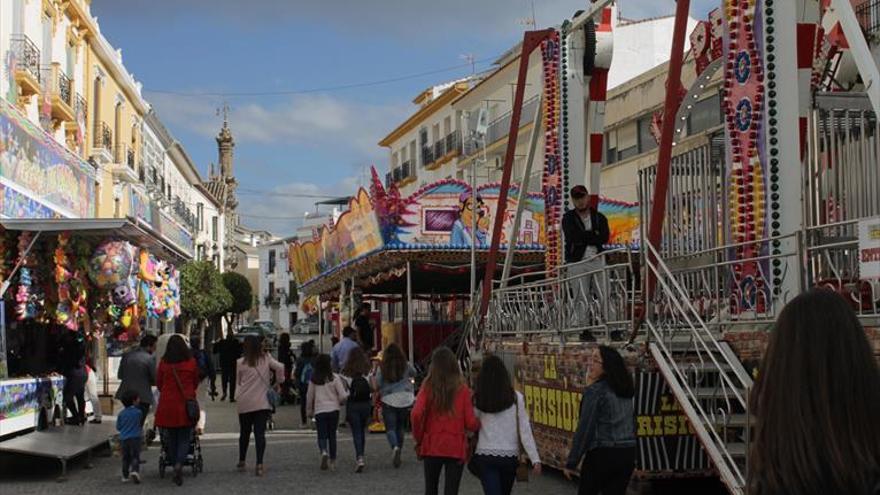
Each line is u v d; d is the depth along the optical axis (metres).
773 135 9.07
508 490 7.41
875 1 11.97
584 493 7.16
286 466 12.82
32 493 10.91
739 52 9.49
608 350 7.21
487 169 38.94
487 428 7.34
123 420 11.58
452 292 29.75
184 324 49.97
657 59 34.16
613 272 10.07
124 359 13.80
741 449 7.66
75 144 27.80
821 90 11.34
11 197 17.09
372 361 19.92
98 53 31.17
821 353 2.46
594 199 13.92
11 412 12.42
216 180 80.62
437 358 7.82
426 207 18.88
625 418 7.10
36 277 14.63
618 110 29.05
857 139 9.44
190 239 23.59
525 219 19.61
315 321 79.06
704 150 11.10
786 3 9.13
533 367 11.77
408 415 13.26
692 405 8.12
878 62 11.85
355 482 11.38
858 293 7.41
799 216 8.94
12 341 16.67
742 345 8.44
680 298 8.94
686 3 8.96
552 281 11.63
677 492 9.86
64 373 15.40
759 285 8.91
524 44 14.16
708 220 10.97
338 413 12.52
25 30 22.81
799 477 2.40
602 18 13.98
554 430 10.95
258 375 12.15
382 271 22.53
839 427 2.40
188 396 11.43
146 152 41.22
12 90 21.34
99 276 14.57
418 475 11.84
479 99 42.66
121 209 34.12
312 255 26.97
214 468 12.72
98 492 10.94
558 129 14.02
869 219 6.56
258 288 116.19
